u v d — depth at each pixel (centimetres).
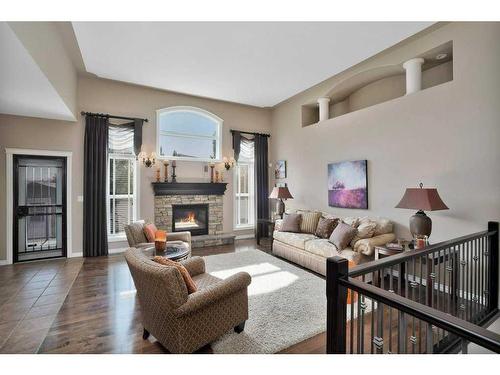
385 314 281
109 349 219
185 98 604
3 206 444
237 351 217
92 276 393
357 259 370
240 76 491
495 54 305
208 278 277
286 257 486
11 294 329
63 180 491
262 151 695
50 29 312
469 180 327
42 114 448
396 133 414
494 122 305
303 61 430
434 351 223
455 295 253
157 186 559
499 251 296
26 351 217
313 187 581
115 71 470
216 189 627
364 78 487
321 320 266
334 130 529
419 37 377
